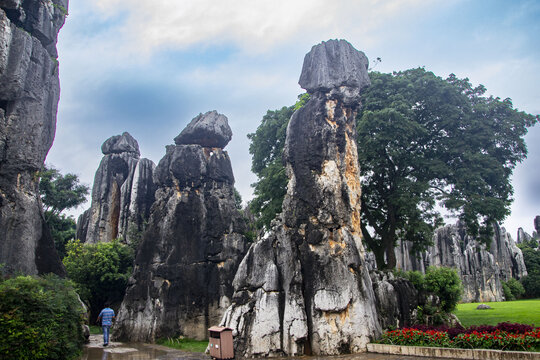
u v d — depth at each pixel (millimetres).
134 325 22016
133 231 33125
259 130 29875
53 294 13266
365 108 25672
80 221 42688
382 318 17047
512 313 26438
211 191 24922
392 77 26719
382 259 26500
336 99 18203
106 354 16109
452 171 24344
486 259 57406
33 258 19875
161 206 24438
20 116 20578
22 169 20297
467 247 60281
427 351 13172
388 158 25672
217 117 27578
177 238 23359
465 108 25703
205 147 26562
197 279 22734
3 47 19734
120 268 29844
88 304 28156
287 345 14664
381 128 23672
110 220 38281
